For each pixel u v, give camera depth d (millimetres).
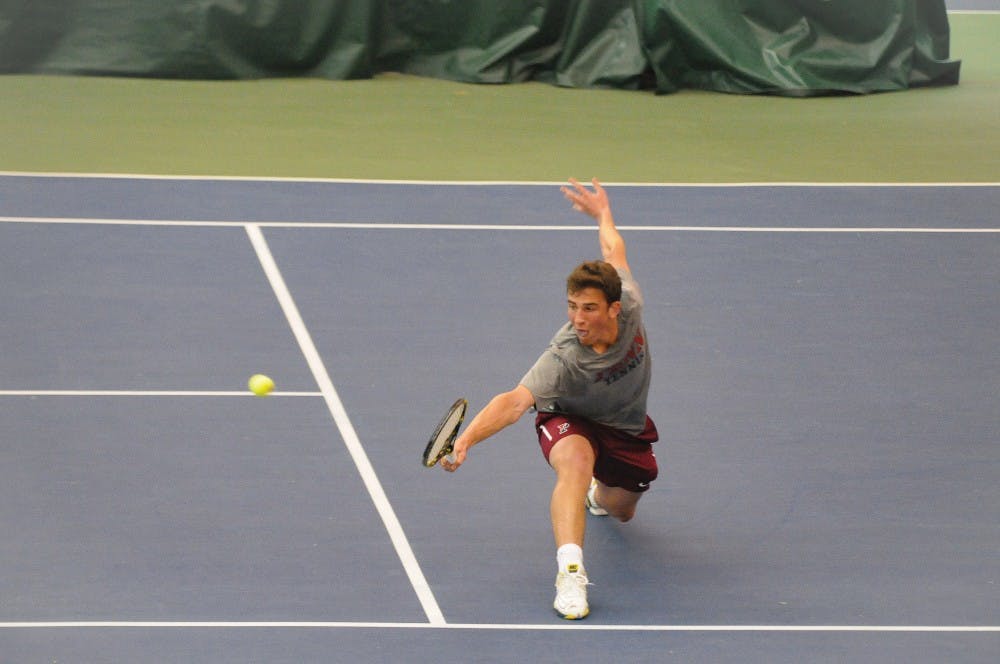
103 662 18062
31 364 28484
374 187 42844
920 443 26156
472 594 20344
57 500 22781
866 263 36719
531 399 20062
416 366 29125
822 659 18719
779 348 30656
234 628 19062
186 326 30891
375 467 24531
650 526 22859
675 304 33125
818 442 26094
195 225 38156
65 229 37312
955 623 19844
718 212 41031
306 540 21797
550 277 34906
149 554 21125
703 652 18828
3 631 18766
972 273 36156
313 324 31234
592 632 19312
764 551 22000
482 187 43250
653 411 27266
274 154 47000
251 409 26734
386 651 18578
